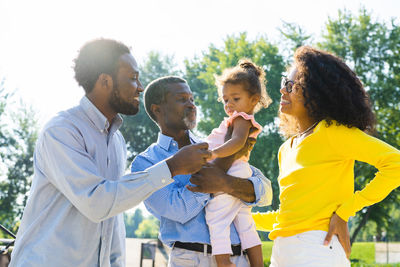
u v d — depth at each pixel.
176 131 3.10
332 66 2.72
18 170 25.30
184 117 3.05
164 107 3.08
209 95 22.08
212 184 2.76
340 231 2.56
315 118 2.74
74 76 2.72
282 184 2.81
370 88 20.36
